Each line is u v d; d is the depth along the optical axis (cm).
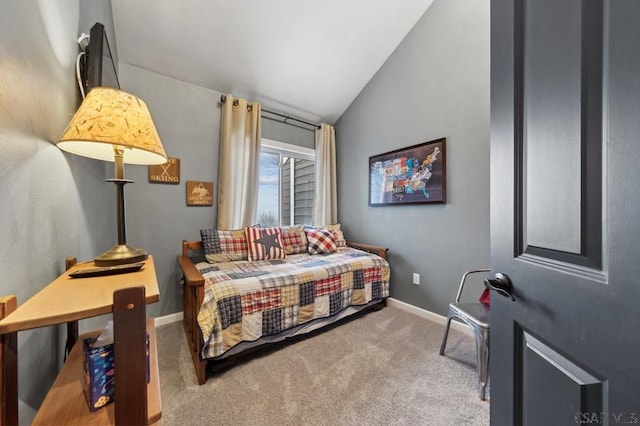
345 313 229
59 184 82
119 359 49
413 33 249
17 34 57
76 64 100
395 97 269
